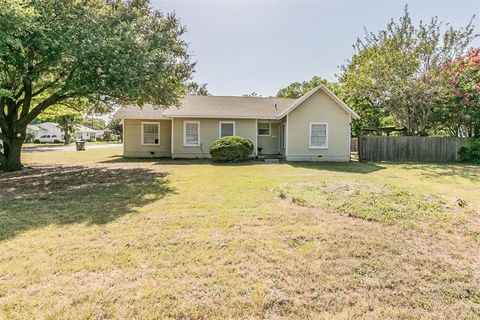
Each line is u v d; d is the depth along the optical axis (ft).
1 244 11.80
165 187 24.44
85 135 195.00
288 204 18.47
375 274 9.66
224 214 16.17
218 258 10.67
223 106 58.49
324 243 12.11
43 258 10.53
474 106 49.70
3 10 21.56
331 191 21.21
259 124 59.21
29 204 18.63
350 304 8.02
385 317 7.48
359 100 67.21
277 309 7.76
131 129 57.00
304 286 8.87
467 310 7.79
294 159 50.72
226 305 7.88
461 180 30.81
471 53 50.39
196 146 54.75
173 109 55.11
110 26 29.12
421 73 52.95
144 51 29.25
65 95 34.94
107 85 27.94
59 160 50.93
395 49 53.52
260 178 29.32
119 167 39.86
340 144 51.08
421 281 9.25
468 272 9.85
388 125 74.08
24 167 39.88
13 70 30.07
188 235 12.91
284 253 11.13
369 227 14.10
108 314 7.43
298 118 50.55
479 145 48.75
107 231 13.42
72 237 12.63
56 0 27.07
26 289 8.51
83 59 26.20
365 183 25.23
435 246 11.98
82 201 19.47
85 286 8.70
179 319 7.32
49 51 26.50
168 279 9.17
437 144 52.26
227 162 46.96
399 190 21.12
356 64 62.69
